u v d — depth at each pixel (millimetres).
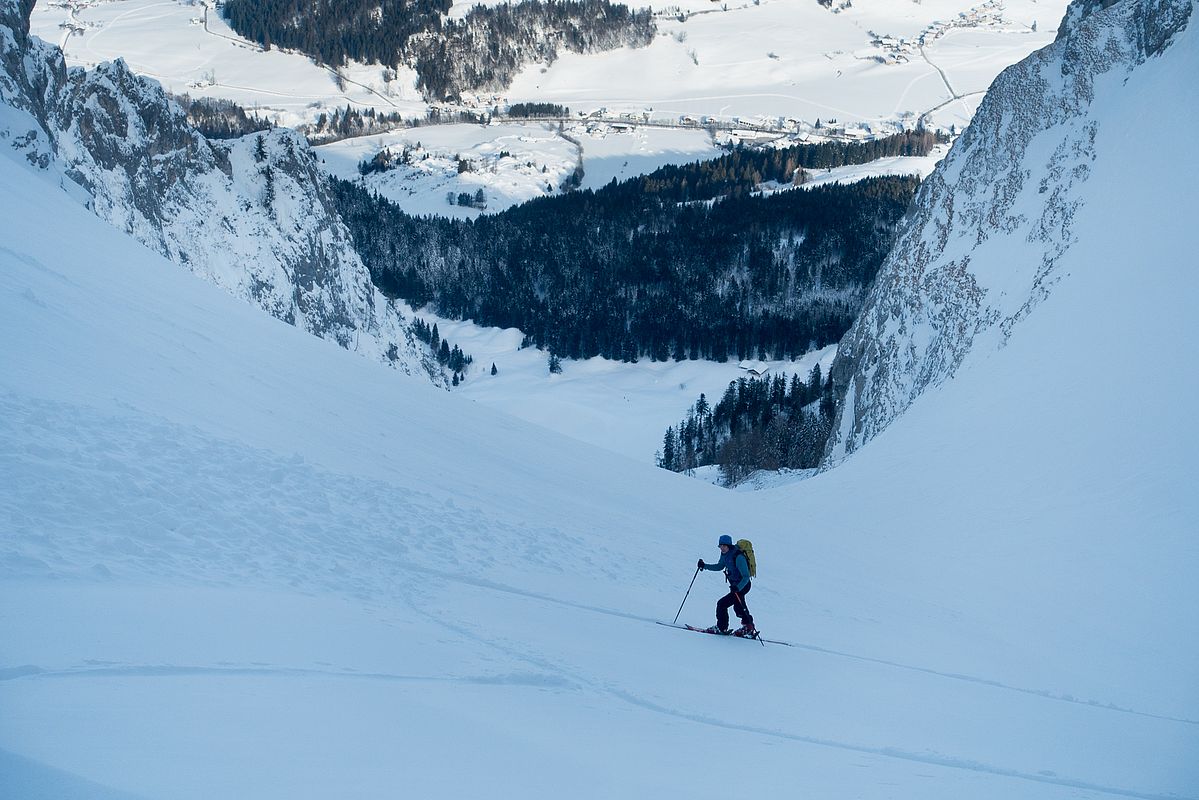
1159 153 46750
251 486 14836
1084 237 47969
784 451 97875
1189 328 36000
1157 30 53156
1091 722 14164
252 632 9133
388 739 6973
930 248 62156
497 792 6254
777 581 21938
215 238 82562
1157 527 27844
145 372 18984
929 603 23797
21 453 12195
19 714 5945
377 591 12438
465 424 30219
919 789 8578
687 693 11117
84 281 24359
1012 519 32219
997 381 44531
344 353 33688
